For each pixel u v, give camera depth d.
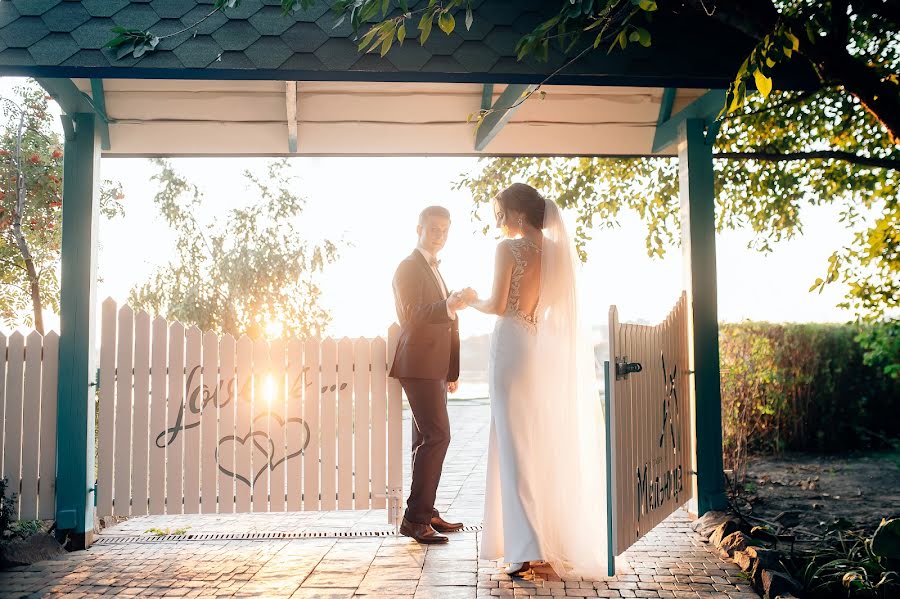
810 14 3.70
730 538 4.51
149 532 5.19
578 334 4.41
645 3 3.37
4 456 4.85
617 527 3.96
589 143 6.03
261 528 5.32
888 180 6.45
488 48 4.44
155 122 5.56
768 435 9.01
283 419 5.16
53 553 4.55
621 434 4.07
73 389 4.81
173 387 5.08
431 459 4.79
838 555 4.16
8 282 7.18
